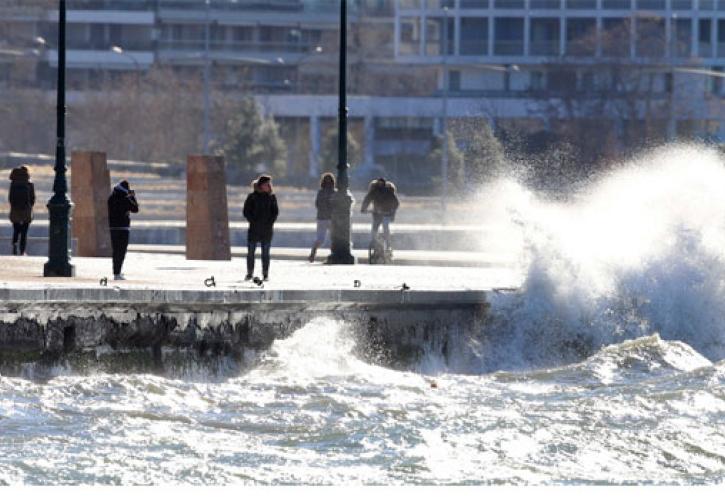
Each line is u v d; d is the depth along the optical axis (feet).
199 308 180.65
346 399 157.99
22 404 146.92
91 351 172.65
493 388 172.65
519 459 128.77
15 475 115.14
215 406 152.56
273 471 120.47
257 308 185.57
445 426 141.49
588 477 122.21
